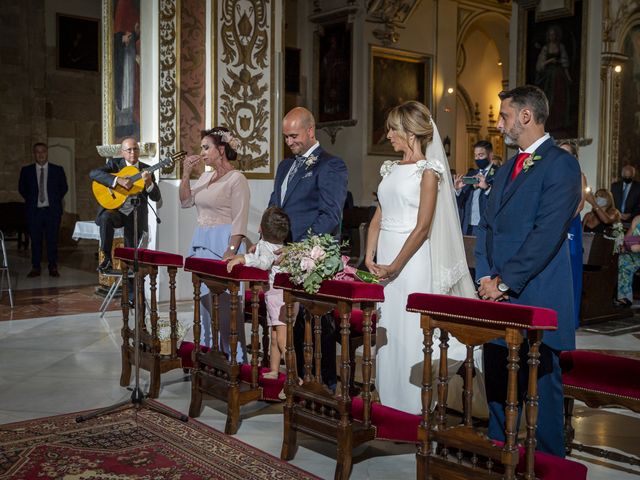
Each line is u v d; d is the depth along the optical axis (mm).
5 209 16875
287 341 4184
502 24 22078
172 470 3955
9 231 17344
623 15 13914
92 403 5270
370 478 3938
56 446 4316
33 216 12484
